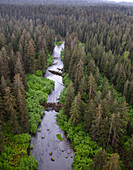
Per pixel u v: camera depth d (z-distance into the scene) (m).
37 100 47.72
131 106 45.97
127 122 36.25
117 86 54.72
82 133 36.41
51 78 65.69
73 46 78.31
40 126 40.56
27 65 60.38
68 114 41.19
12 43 73.69
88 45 91.69
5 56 51.47
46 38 89.31
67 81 60.75
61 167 30.83
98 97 35.25
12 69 54.16
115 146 32.84
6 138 34.00
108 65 63.69
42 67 68.38
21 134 35.53
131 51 83.31
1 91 36.78
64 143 36.25
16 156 30.94
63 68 71.81
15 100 35.34
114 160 21.47
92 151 32.44
